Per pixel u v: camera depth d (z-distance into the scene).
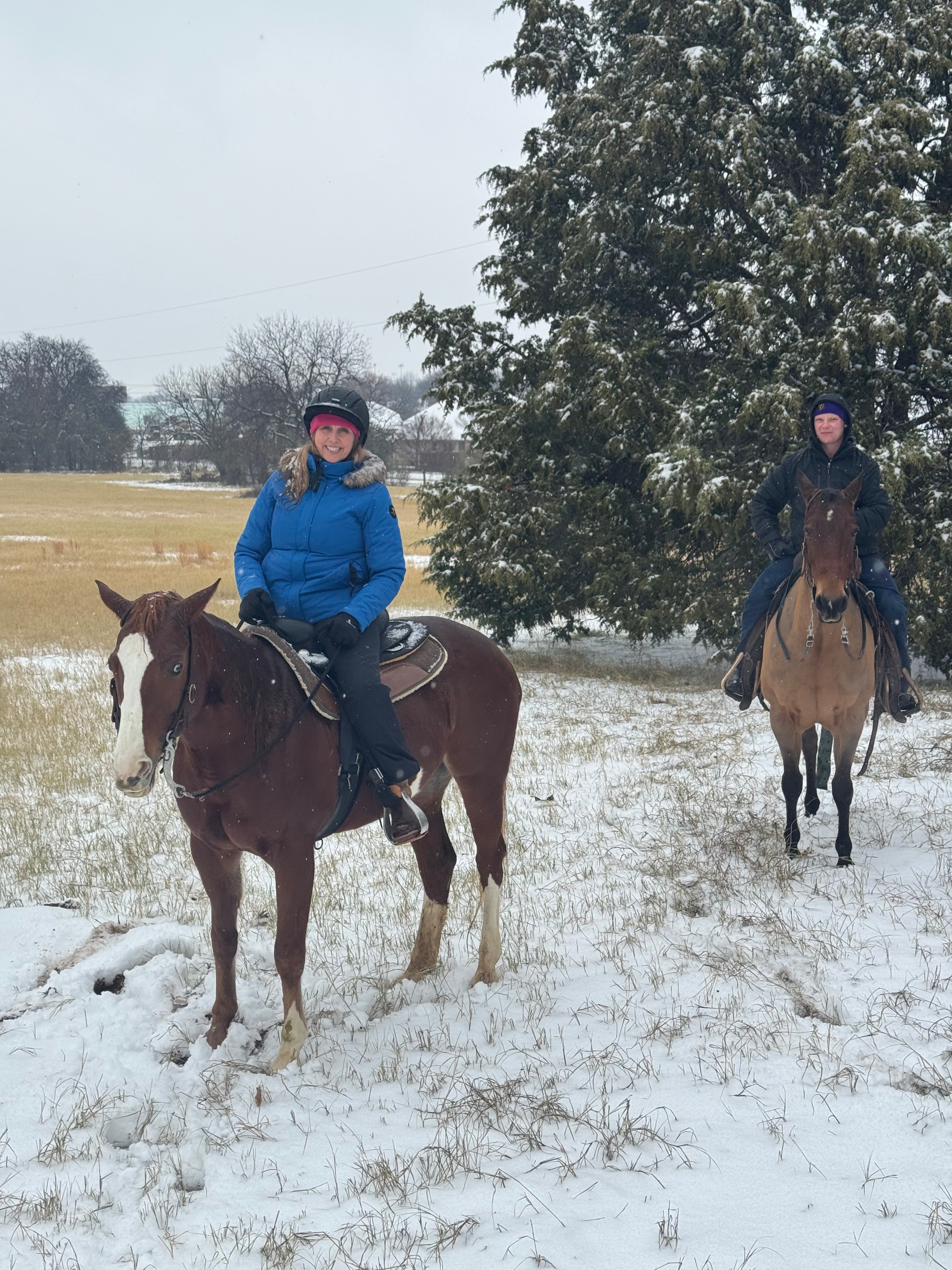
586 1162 3.36
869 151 12.12
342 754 4.03
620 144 13.66
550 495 14.91
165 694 3.33
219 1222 3.09
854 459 6.48
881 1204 3.11
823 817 7.16
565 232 14.52
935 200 13.62
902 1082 3.83
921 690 12.22
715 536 12.70
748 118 12.94
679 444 12.56
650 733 10.19
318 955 5.12
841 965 4.82
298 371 72.75
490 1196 3.20
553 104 15.86
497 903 4.91
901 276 12.43
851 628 5.94
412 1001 4.66
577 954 5.11
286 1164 3.39
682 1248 2.93
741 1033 4.20
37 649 15.98
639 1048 4.13
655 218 14.26
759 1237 2.97
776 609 6.46
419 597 24.08
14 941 5.14
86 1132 3.59
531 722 10.91
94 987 4.67
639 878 6.14
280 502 4.27
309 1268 2.89
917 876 5.90
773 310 12.69
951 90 13.34
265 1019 4.38
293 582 4.24
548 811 7.61
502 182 15.67
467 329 15.67
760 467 12.51
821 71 13.23
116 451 109.38
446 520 15.07
